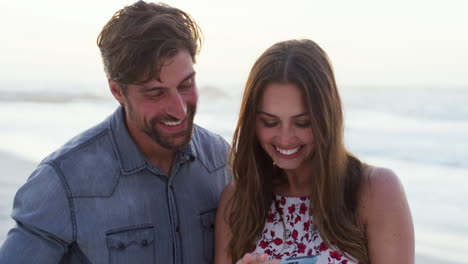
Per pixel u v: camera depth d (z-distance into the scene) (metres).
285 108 2.35
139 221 2.55
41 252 2.44
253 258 2.25
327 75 2.39
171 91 2.38
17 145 14.77
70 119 22.00
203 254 2.73
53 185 2.46
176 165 2.66
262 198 2.62
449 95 30.17
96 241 2.48
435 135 17.97
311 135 2.42
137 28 2.33
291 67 2.34
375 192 2.45
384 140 17.47
